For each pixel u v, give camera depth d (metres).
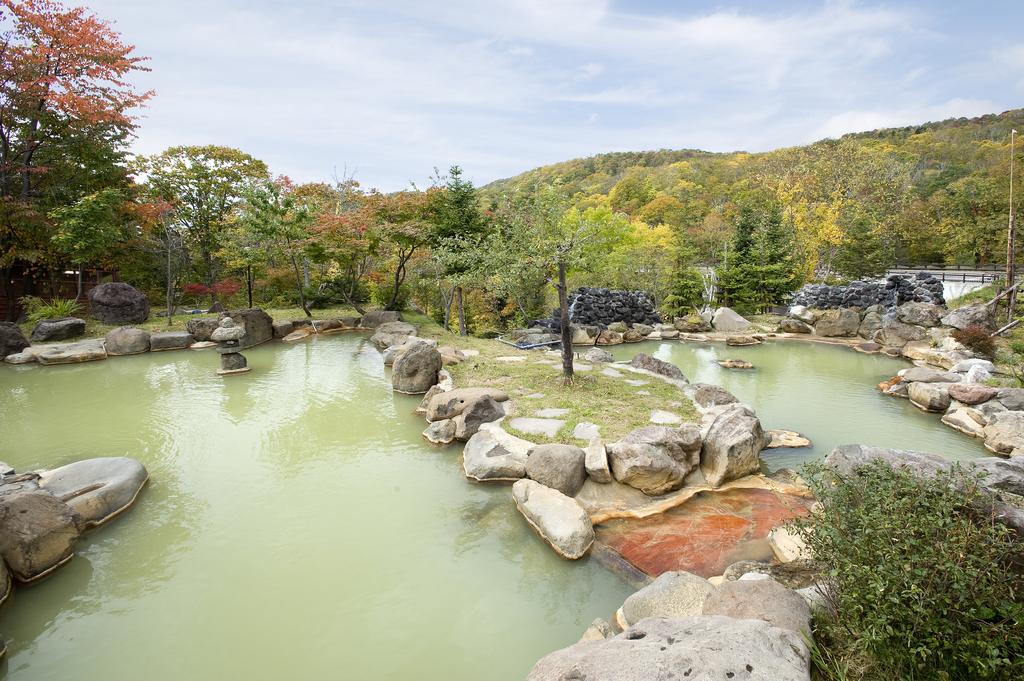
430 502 6.26
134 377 12.13
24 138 17.14
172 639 4.17
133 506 6.20
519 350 14.33
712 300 26.36
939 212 35.88
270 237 18.80
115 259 20.23
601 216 31.33
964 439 8.56
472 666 3.89
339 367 13.25
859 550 2.97
